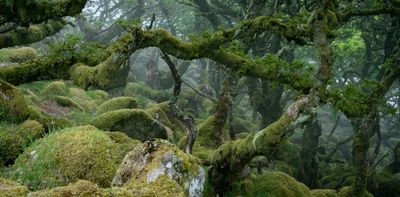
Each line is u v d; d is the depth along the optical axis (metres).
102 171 5.85
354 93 8.85
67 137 6.33
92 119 11.45
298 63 8.45
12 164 6.82
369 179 18.47
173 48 7.59
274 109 19.02
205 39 7.93
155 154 4.60
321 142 29.88
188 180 4.55
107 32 31.36
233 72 8.90
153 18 7.30
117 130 10.76
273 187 8.85
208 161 8.58
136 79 35.06
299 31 8.30
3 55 16.42
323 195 12.09
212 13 20.05
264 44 17.78
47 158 5.93
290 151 20.41
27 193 3.85
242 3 18.55
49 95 14.11
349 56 23.83
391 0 10.27
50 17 7.12
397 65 10.62
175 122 17.89
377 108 11.47
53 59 7.76
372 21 19.91
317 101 7.68
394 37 18.06
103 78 6.93
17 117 8.08
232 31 8.08
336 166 22.34
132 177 4.53
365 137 11.88
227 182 8.56
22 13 6.92
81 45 7.90
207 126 12.14
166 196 4.05
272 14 13.48
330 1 8.14
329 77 7.89
